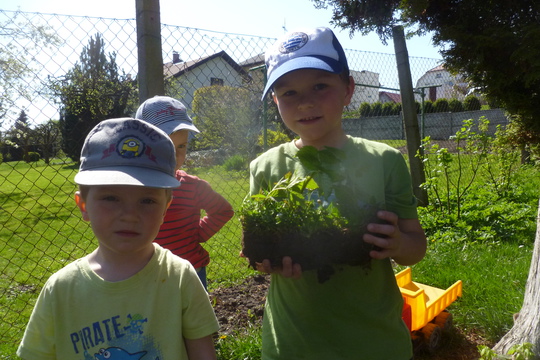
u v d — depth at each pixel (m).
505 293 3.44
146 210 1.37
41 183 13.66
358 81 6.73
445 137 18.70
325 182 1.57
